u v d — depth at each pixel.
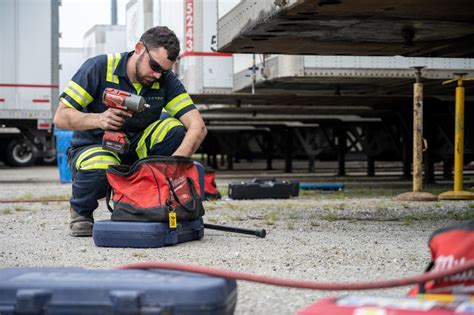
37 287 1.98
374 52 6.81
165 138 4.43
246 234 4.64
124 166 4.16
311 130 15.12
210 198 7.91
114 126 4.17
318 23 5.38
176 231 4.08
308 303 2.68
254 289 2.93
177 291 1.92
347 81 8.54
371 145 13.33
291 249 3.97
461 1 4.66
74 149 4.65
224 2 7.69
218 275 2.09
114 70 4.38
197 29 10.47
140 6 14.26
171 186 4.08
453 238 2.04
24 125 14.49
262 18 5.33
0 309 1.96
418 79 7.38
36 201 7.75
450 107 9.66
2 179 13.07
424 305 1.71
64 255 3.81
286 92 10.02
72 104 4.33
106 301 1.94
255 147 19.34
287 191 7.99
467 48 6.55
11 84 13.42
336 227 5.04
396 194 8.36
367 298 1.79
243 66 9.77
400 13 5.04
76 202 4.57
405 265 3.48
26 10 13.44
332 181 11.52
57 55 13.55
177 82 4.58
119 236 4.02
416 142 7.42
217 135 17.70
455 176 7.62
